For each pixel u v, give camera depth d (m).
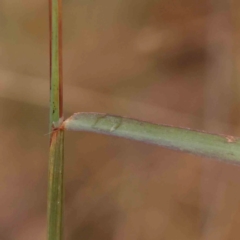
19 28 0.41
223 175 0.41
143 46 0.43
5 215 0.44
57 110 0.27
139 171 0.43
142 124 0.26
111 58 0.43
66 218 0.43
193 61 0.42
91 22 0.42
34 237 0.44
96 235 0.43
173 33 0.42
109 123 0.26
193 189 0.42
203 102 0.42
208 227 0.41
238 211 0.41
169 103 0.43
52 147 0.27
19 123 0.43
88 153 0.44
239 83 0.41
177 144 0.26
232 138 0.26
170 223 0.43
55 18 0.26
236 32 0.40
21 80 0.42
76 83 0.42
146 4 0.42
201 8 0.41
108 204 0.43
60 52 0.26
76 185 0.44
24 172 0.44
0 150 0.43
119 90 0.43
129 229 0.43
